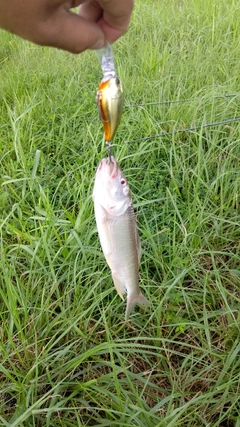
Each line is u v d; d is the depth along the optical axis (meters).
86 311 0.51
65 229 0.64
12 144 0.85
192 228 0.63
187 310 0.55
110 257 0.42
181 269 0.58
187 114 0.86
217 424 0.43
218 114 0.85
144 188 0.72
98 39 0.27
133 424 0.45
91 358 0.53
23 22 0.24
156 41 1.19
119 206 0.40
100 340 0.54
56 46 0.26
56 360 0.50
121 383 0.50
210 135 0.82
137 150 0.78
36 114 0.97
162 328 0.55
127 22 0.28
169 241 0.63
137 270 0.44
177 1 1.52
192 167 0.78
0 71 1.25
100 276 0.59
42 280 0.60
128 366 0.50
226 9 1.34
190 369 0.50
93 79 1.05
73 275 0.58
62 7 0.24
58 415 0.46
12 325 0.52
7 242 0.67
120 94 0.31
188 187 0.72
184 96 0.95
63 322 0.54
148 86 0.98
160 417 0.46
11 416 0.48
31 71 1.18
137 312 0.57
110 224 0.41
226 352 0.51
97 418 0.46
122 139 0.82
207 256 0.64
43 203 0.71
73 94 1.00
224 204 0.68
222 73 1.01
